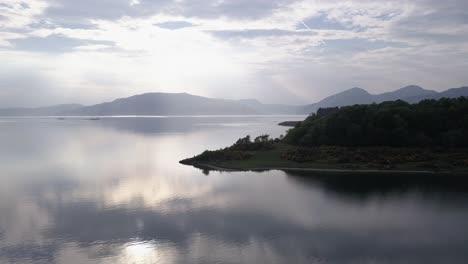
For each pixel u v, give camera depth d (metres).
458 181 79.31
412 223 53.00
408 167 92.19
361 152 102.06
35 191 70.31
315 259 41.38
